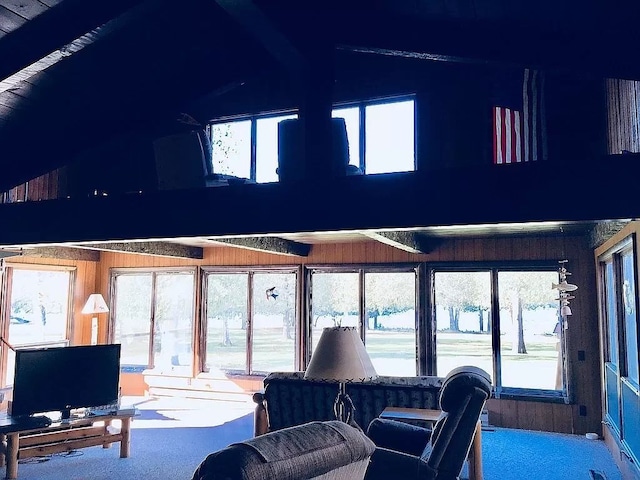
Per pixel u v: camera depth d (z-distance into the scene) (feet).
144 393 28.37
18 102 16.47
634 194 10.06
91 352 17.99
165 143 16.02
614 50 11.34
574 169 10.39
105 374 18.15
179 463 16.62
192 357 27.73
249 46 17.67
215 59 18.15
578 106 16.47
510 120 18.40
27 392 16.71
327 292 25.71
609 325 19.19
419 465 10.44
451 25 12.87
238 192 12.76
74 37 12.07
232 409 24.79
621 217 10.07
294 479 5.29
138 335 29.27
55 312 27.76
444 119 20.56
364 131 21.88
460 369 11.57
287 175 14.79
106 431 17.56
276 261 26.53
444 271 23.52
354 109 22.17
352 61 22.20
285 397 15.44
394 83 21.47
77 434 16.83
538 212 10.52
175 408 25.05
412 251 22.15
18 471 15.83
